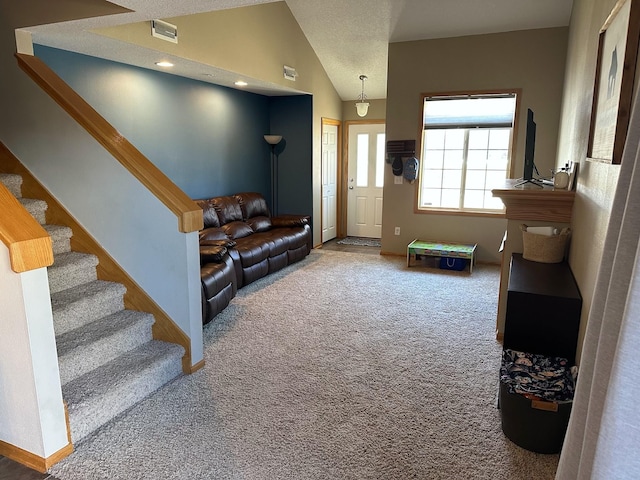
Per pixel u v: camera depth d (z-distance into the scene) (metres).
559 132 5.17
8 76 3.06
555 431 2.06
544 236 3.05
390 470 2.01
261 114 6.52
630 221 0.77
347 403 2.56
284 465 2.04
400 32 5.63
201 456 2.11
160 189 2.76
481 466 2.04
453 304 4.29
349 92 7.19
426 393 2.67
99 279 3.09
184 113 4.99
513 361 2.39
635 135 0.81
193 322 2.88
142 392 2.58
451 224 6.00
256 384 2.77
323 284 4.94
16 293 1.87
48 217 3.18
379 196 7.55
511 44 5.35
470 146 5.89
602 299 0.88
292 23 5.64
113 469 2.02
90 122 2.86
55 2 2.73
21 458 2.06
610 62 2.01
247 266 4.79
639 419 0.70
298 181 6.72
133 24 3.38
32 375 1.93
